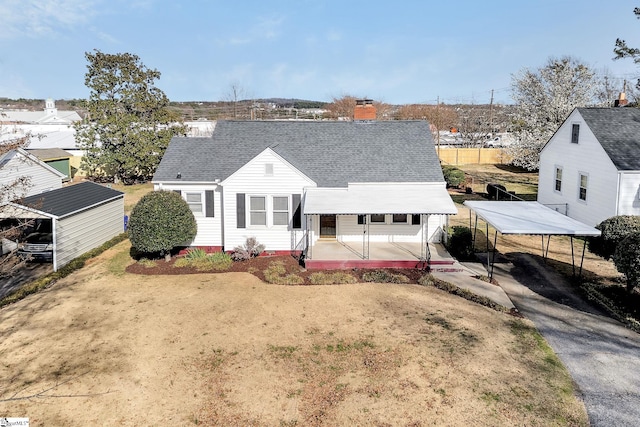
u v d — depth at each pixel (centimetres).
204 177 2545
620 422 1115
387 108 9219
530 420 1123
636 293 1950
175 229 2319
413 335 1565
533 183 4784
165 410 1173
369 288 2025
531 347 1486
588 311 1792
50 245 2414
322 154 2702
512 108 5722
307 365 1380
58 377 1318
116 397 1226
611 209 2675
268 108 10762
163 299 1911
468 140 7681
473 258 2470
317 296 1936
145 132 4991
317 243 2552
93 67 4919
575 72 4884
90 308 1825
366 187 2505
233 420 1134
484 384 1273
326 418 1138
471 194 4281
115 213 3025
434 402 1194
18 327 1653
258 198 2461
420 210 2212
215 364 1390
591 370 1355
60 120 9625
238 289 2022
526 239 2905
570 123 3153
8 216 2186
